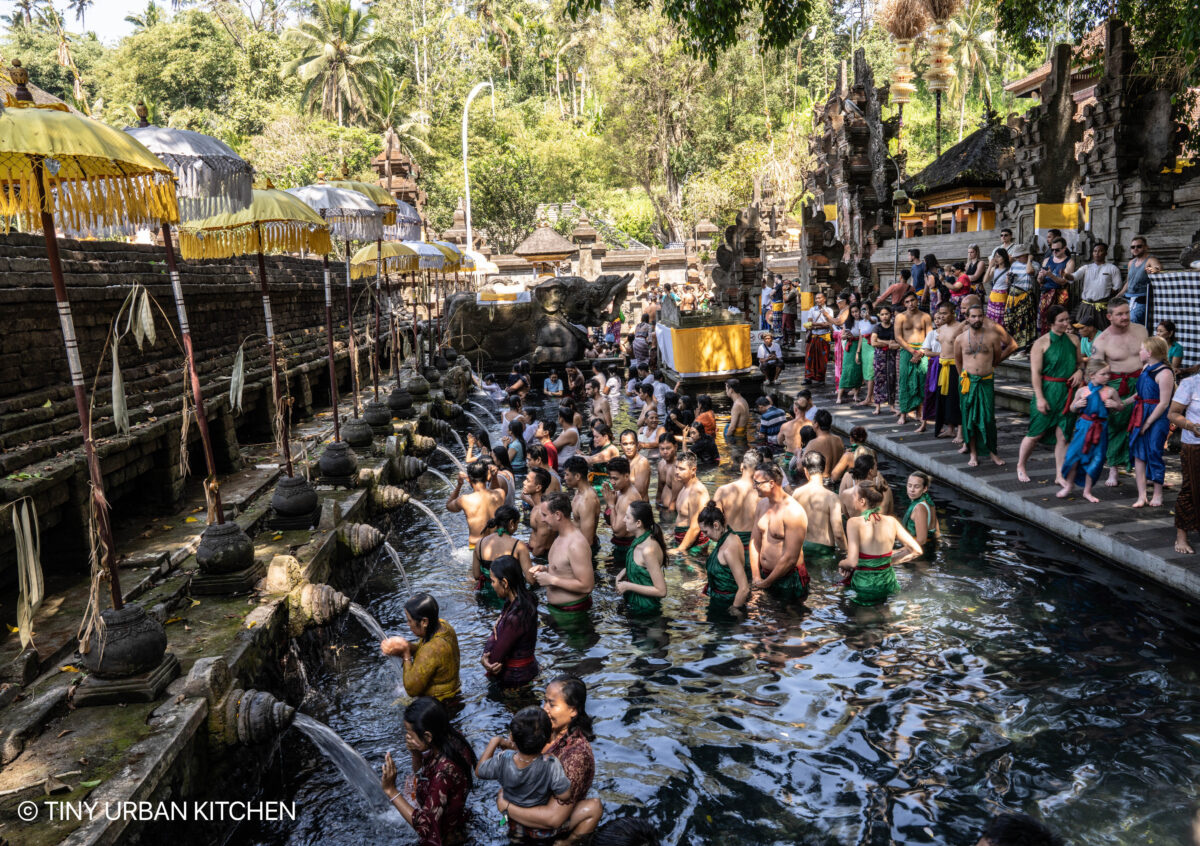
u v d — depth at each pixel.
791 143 48.09
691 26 14.09
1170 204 14.38
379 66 56.00
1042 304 13.88
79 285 7.30
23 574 4.15
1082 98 24.38
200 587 6.22
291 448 11.36
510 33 68.88
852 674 6.23
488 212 52.00
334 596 6.38
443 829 4.55
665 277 42.81
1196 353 9.90
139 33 56.50
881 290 23.31
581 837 4.52
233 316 11.90
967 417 10.97
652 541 7.60
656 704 5.95
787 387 19.58
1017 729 5.35
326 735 5.13
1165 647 6.30
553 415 19.72
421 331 26.86
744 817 4.65
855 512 8.88
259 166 40.22
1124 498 9.19
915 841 4.38
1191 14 10.62
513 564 6.35
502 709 5.97
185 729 4.29
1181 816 4.41
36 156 4.16
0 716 4.27
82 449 6.35
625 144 55.12
